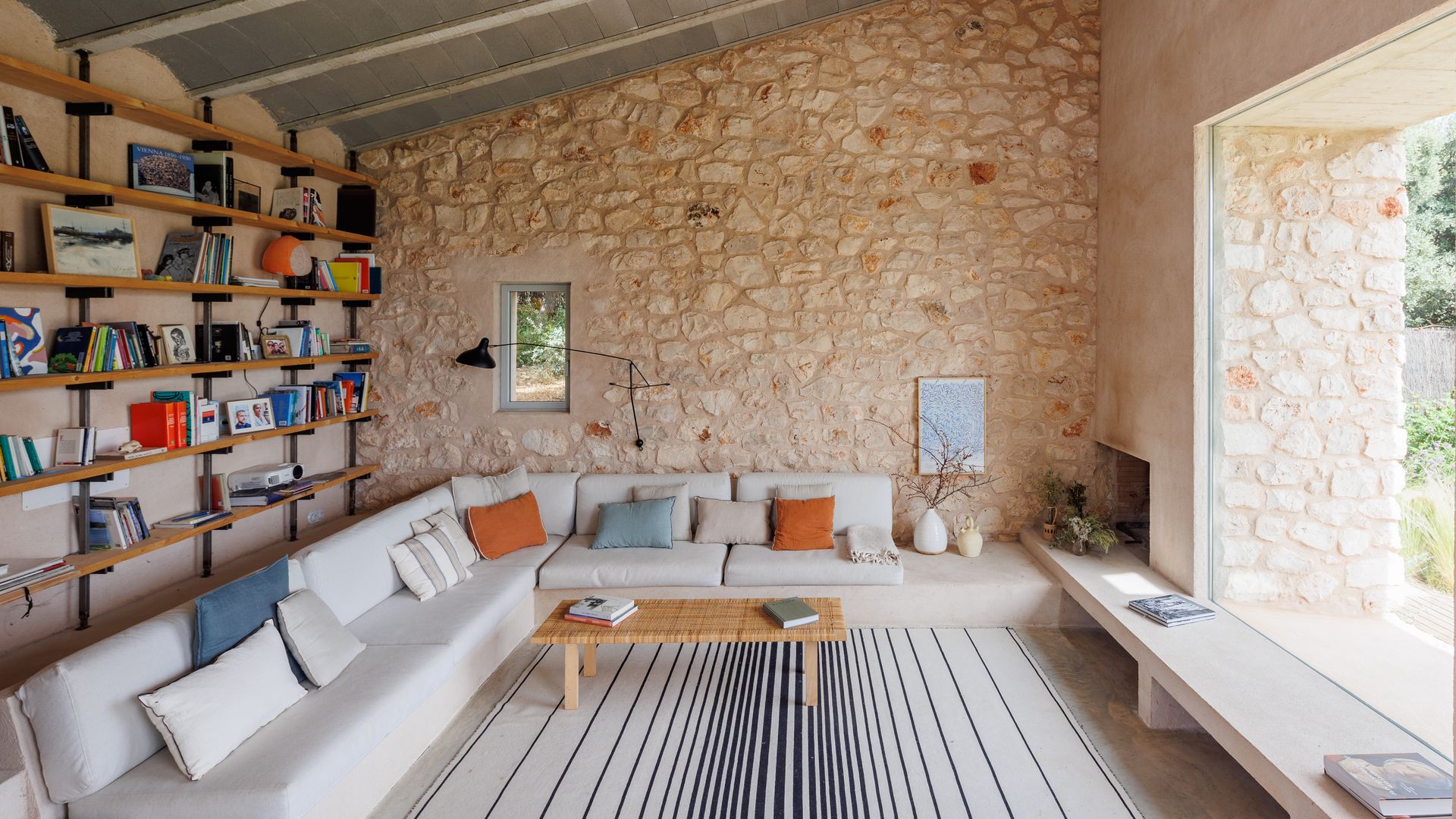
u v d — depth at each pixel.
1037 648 3.92
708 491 4.71
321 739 2.37
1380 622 2.51
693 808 2.63
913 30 4.68
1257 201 3.10
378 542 3.65
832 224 4.77
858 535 4.36
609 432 4.95
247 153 4.07
